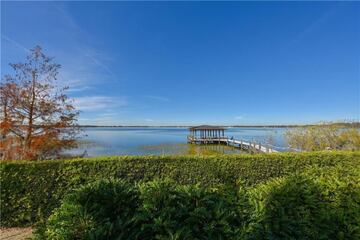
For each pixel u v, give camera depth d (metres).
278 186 2.94
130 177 6.57
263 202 2.66
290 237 2.44
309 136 15.42
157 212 2.54
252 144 23.98
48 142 10.59
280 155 6.92
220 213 2.49
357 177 3.25
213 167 6.75
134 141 45.12
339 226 2.68
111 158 6.66
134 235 2.44
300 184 2.98
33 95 10.65
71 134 11.34
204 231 2.40
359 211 2.72
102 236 2.36
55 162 6.43
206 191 2.85
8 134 10.25
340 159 6.93
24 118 10.50
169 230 2.33
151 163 6.70
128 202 2.79
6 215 6.12
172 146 34.62
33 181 6.28
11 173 6.26
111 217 2.66
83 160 6.52
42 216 6.13
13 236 5.56
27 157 9.97
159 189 2.77
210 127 39.09
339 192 2.90
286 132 17.53
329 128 15.01
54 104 12.20
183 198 2.68
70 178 6.35
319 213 2.70
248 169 6.81
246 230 2.38
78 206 2.59
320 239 2.57
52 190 6.28
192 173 6.71
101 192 2.81
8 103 10.30
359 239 2.60
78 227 2.42
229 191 2.91
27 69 10.75
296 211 2.65
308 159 6.92
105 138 55.34
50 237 2.44
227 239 2.36
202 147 33.00
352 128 14.31
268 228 2.44
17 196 6.21
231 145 33.97
